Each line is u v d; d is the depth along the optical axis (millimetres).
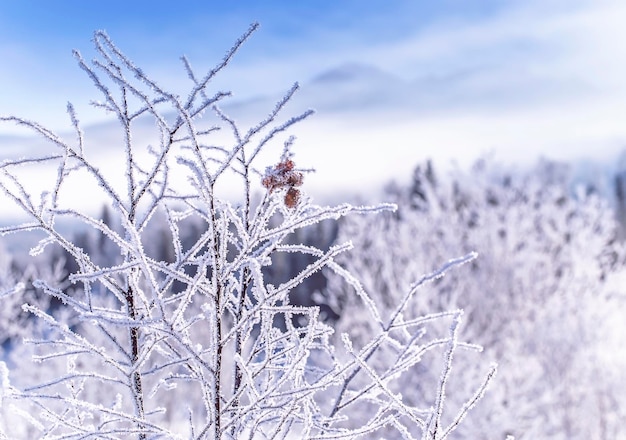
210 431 2373
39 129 2148
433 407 2355
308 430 2250
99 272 1915
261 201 2219
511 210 15625
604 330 12914
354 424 10094
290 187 2182
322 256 2234
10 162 2145
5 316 8953
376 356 10305
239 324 2160
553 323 13102
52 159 2191
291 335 2621
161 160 2301
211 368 2143
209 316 2482
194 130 1857
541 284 14672
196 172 1907
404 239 14227
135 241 1976
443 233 15703
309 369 2750
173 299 2459
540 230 16750
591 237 15250
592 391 12039
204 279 2309
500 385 10703
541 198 16797
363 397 2646
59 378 2191
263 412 2416
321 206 2496
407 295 2486
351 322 12867
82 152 2227
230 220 2193
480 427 9859
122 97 2281
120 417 2203
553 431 11492
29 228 2217
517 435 10625
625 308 14047
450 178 16375
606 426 11930
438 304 13633
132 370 2350
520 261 14648
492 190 16703
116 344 2402
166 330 2043
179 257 2424
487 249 14812
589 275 14852
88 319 1904
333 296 13109
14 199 2193
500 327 14219
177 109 1856
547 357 12633
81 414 2684
